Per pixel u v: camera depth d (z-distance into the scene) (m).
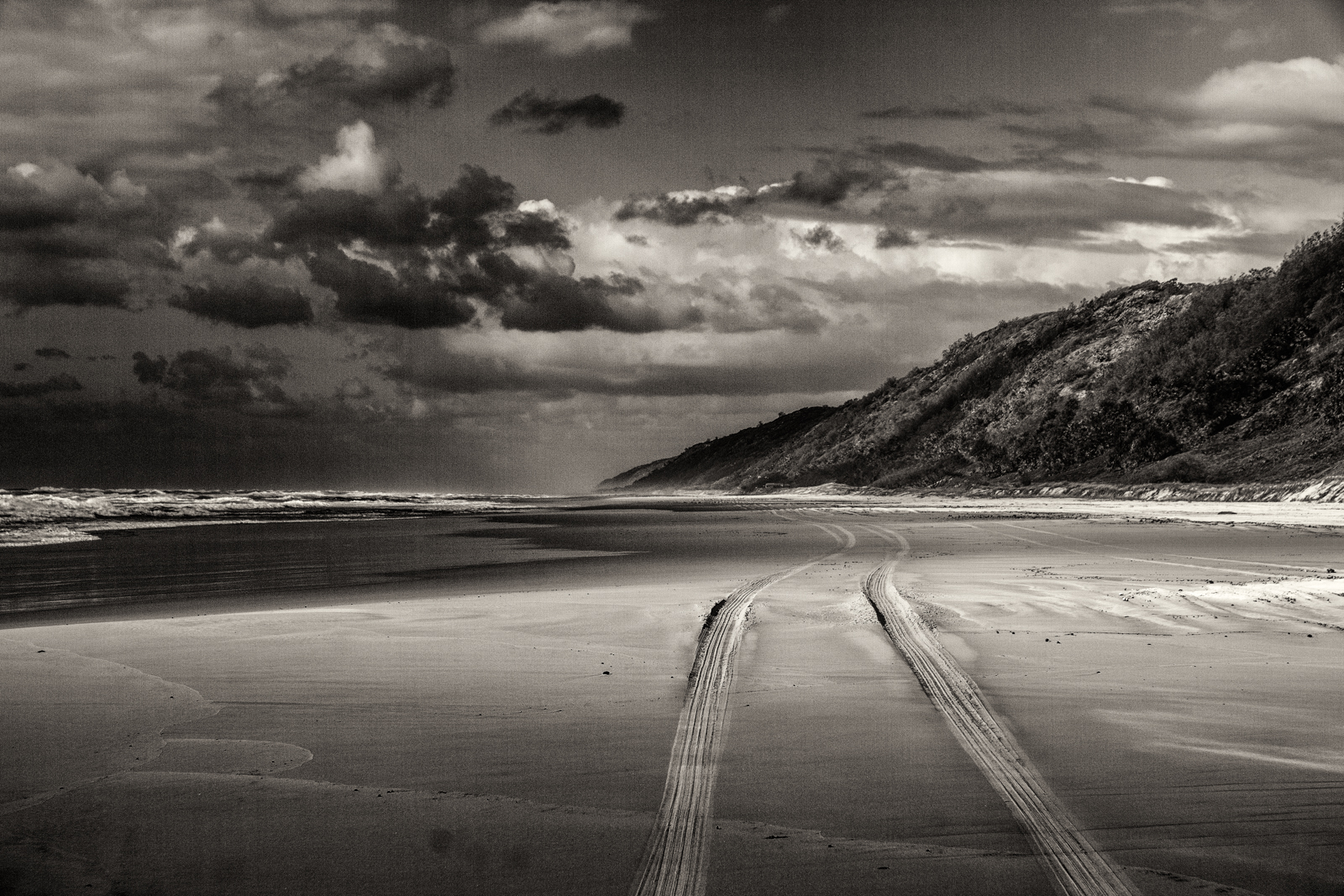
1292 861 5.26
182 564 26.55
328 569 24.88
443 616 14.61
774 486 162.38
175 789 6.65
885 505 82.88
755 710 8.55
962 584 18.45
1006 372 144.62
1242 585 16.19
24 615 16.61
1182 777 6.61
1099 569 21.47
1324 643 11.49
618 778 6.77
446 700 9.11
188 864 5.44
